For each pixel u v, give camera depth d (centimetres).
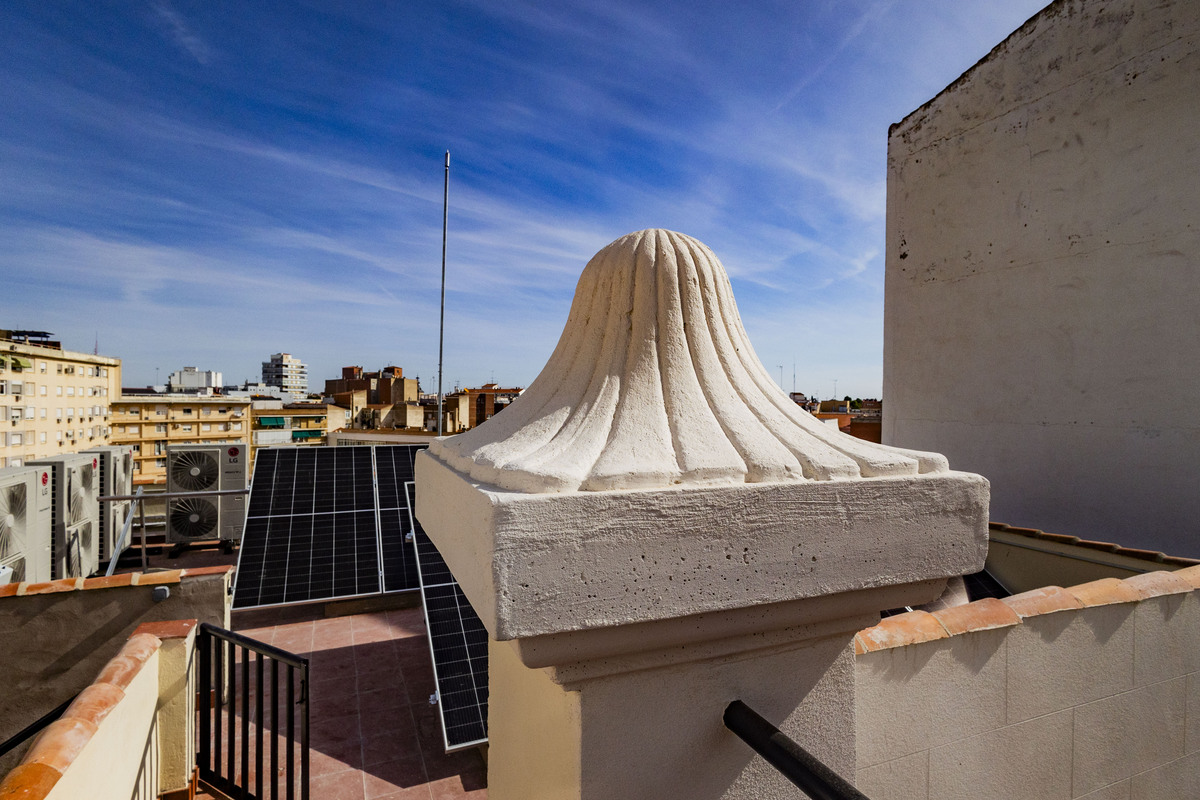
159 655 371
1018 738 250
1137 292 532
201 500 1226
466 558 116
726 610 119
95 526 1101
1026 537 561
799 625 138
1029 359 625
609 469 113
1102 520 555
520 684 165
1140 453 528
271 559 794
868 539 129
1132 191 537
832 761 149
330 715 564
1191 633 303
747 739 123
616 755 122
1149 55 524
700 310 158
